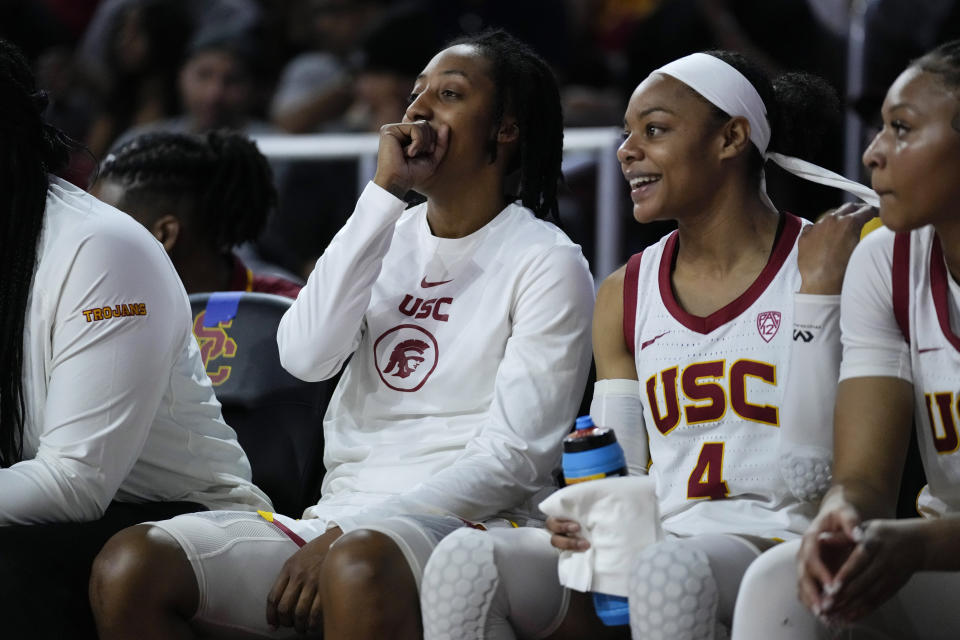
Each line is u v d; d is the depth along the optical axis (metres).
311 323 6.63
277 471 7.42
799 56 12.13
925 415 5.42
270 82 15.45
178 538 5.89
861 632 5.14
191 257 8.66
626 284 6.28
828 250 5.79
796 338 5.73
